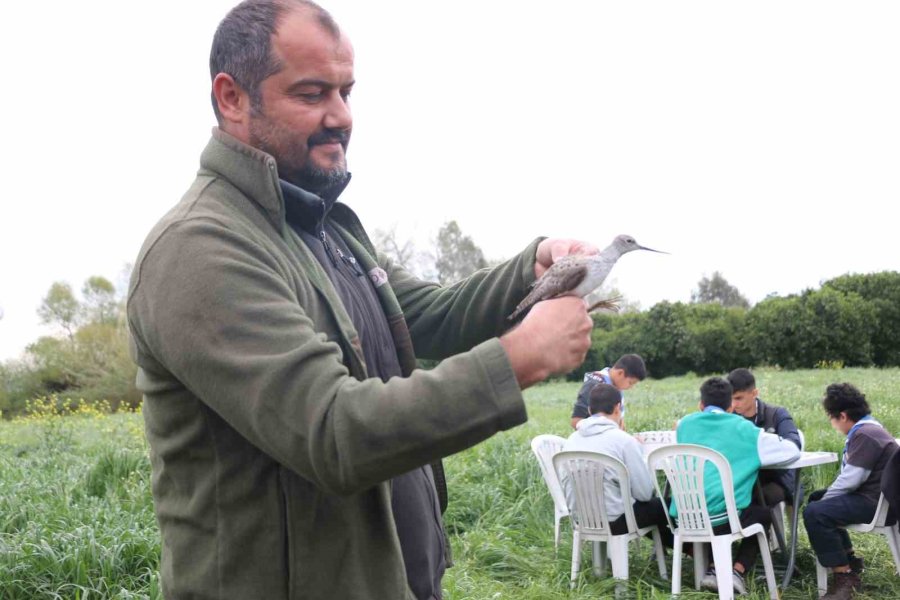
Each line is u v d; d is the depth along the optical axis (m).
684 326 31.20
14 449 11.12
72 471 8.22
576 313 1.69
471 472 8.77
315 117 1.92
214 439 1.73
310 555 1.73
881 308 29.77
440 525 2.23
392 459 1.48
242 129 1.93
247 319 1.58
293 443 1.50
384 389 1.51
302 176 1.99
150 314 1.65
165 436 1.80
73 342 28.14
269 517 1.72
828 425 11.12
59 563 5.26
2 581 5.09
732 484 5.81
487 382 1.52
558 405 18.44
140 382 1.84
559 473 6.51
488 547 6.82
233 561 1.73
